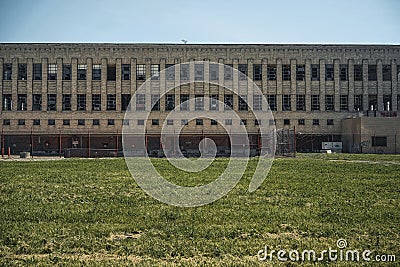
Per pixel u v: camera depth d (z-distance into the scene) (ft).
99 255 32.94
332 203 53.83
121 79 243.60
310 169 106.63
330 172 97.81
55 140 241.35
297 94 246.88
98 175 91.66
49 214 46.21
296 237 37.58
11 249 34.12
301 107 246.88
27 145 240.73
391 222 42.63
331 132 245.65
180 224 41.81
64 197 59.26
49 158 180.55
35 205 52.16
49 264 30.63
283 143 198.70
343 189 67.26
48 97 242.58
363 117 221.87
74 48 243.19
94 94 243.60
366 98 246.27
